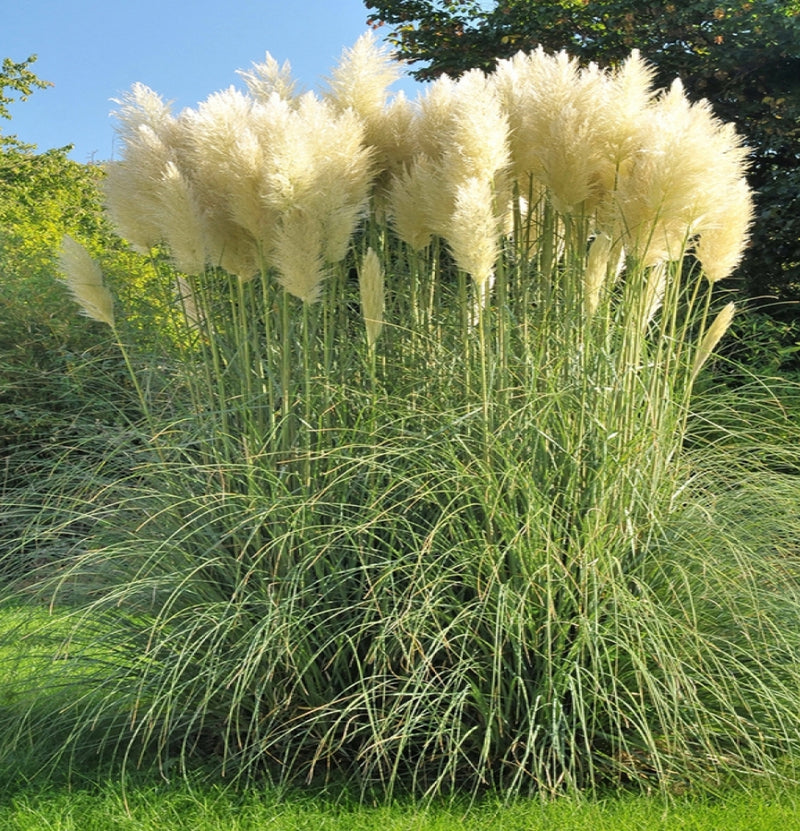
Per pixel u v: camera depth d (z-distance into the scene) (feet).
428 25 46.73
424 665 11.46
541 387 13.20
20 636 13.39
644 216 12.94
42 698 12.91
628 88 13.05
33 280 26.61
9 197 72.28
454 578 12.17
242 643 12.23
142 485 13.99
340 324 14.79
